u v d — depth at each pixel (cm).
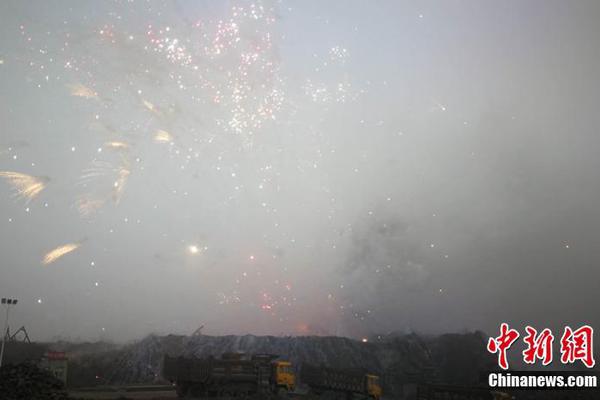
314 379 2953
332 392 2864
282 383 2695
